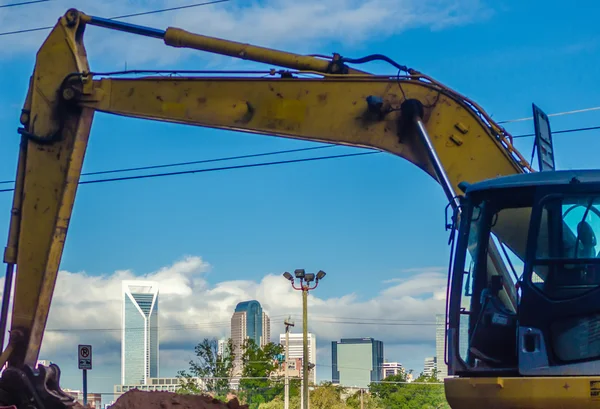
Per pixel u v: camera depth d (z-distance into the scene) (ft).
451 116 44.73
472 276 36.17
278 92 44.75
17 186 44.21
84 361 87.45
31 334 42.60
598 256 33.68
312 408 198.80
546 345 33.76
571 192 34.42
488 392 34.40
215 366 179.73
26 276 43.27
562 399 33.12
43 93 44.55
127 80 44.83
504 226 35.81
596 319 33.24
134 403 41.73
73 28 45.03
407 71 44.98
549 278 34.12
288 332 161.58
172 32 44.78
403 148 44.50
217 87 44.80
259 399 191.52
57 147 44.34
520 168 44.50
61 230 43.47
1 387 41.78
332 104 44.75
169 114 44.65
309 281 146.82
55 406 41.75
